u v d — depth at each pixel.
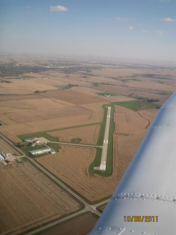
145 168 7.49
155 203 6.00
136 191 6.43
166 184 6.72
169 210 5.79
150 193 6.36
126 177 7.19
